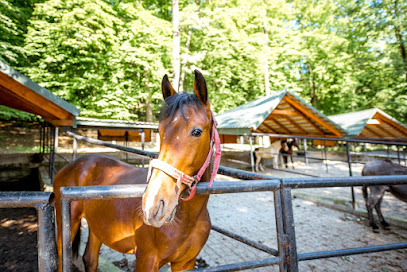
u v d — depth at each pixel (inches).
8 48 365.7
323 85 863.7
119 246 70.9
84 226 158.1
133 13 466.3
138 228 59.1
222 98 735.1
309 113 440.8
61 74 402.9
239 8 679.7
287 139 479.5
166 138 45.1
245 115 427.2
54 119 235.8
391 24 647.1
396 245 59.2
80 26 365.1
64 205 36.1
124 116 407.8
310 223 176.9
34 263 124.7
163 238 54.9
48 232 33.9
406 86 717.3
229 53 669.9
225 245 140.5
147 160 445.7
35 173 372.2
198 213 57.8
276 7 764.6
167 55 511.5
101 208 74.8
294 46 783.7
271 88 823.7
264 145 658.2
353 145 703.7
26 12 446.3
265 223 178.2
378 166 171.6
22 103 217.9
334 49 791.1
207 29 628.7
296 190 269.3
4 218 190.9
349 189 274.8
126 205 66.9
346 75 773.3
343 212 202.5
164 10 660.7
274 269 116.6
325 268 116.7
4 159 355.6
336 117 685.3
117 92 412.8
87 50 427.8
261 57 669.9
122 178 80.2
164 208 38.7
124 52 430.6
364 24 706.8
